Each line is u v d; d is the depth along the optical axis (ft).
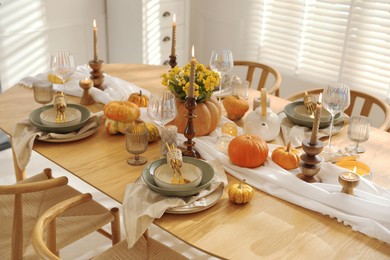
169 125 6.43
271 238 4.82
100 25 13.67
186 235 4.82
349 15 11.07
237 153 5.81
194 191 5.23
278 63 12.91
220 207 5.28
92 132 6.72
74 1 12.80
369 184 5.41
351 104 8.58
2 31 11.73
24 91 8.23
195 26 14.57
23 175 7.82
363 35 11.03
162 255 5.84
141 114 7.00
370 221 4.89
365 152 6.50
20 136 6.59
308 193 5.35
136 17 12.68
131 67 9.48
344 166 5.99
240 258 4.53
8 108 7.51
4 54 11.96
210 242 4.74
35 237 4.63
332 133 6.88
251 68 9.92
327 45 11.85
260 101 7.10
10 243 5.90
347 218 5.03
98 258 5.75
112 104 6.69
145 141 5.87
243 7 13.01
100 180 5.70
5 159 10.87
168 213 5.13
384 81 11.03
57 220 6.29
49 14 12.42
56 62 7.45
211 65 7.61
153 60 13.35
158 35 13.16
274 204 5.37
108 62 14.30
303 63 12.39
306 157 5.57
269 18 12.64
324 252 4.65
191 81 5.75
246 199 5.28
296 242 4.77
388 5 10.51
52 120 6.86
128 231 4.87
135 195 5.24
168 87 6.52
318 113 5.36
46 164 10.68
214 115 6.59
